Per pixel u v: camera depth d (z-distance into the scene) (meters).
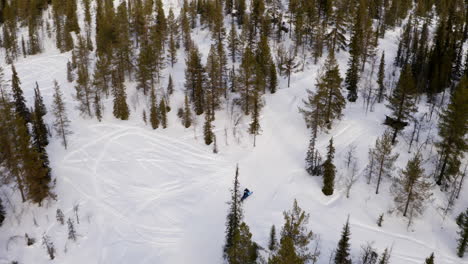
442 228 43.25
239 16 102.50
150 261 41.78
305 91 72.31
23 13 114.44
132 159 59.19
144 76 71.38
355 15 97.38
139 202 51.19
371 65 85.25
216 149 60.44
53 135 63.12
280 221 43.97
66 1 116.00
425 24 99.31
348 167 53.09
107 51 78.75
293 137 61.56
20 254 42.81
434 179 49.62
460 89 47.53
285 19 104.44
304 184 51.38
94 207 50.00
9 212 47.38
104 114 69.25
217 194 52.16
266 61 73.88
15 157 46.22
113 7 114.19
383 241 41.59
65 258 42.56
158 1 106.25
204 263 41.38
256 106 60.56
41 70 90.31
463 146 45.34
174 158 59.56
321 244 39.94
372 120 63.34
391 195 47.62
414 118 58.16
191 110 69.06
